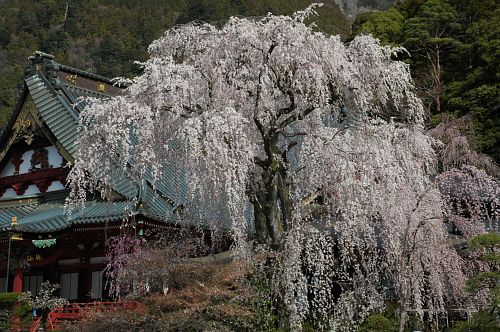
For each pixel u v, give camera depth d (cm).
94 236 1856
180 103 1212
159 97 1191
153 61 1264
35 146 2262
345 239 1227
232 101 1230
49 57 2297
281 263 1190
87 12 7162
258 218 1333
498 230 1559
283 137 1441
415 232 1202
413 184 1302
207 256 1458
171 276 1213
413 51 3234
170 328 1136
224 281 1191
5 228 1756
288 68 1223
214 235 1371
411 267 1252
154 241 1591
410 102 1358
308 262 1202
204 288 1160
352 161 1202
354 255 1264
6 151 2288
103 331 1188
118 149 1264
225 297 1189
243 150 1154
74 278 1962
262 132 1251
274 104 1301
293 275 1166
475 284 1198
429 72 3197
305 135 1292
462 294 1311
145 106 1205
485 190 1557
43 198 2231
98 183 1579
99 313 1225
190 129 1134
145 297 1202
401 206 1245
